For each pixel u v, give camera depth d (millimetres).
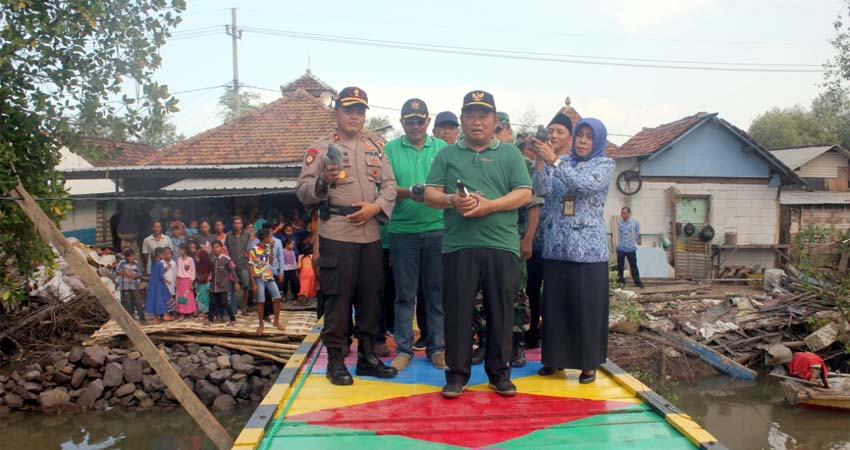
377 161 4250
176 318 11766
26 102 7828
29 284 12000
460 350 3809
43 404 10000
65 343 11453
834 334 12523
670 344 12438
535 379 4250
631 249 15578
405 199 4676
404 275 4711
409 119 4801
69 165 22312
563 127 4496
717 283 17250
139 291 11609
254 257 11109
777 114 36719
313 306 13008
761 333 13195
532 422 3449
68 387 10391
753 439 9289
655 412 3586
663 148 17891
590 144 4102
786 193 23000
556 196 4176
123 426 9578
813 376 10656
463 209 3619
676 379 11875
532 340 5227
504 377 3873
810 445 9062
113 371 10375
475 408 3648
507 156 3906
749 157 18797
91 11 7363
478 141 3906
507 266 3811
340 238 4074
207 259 11664
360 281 4223
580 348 4078
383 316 5133
